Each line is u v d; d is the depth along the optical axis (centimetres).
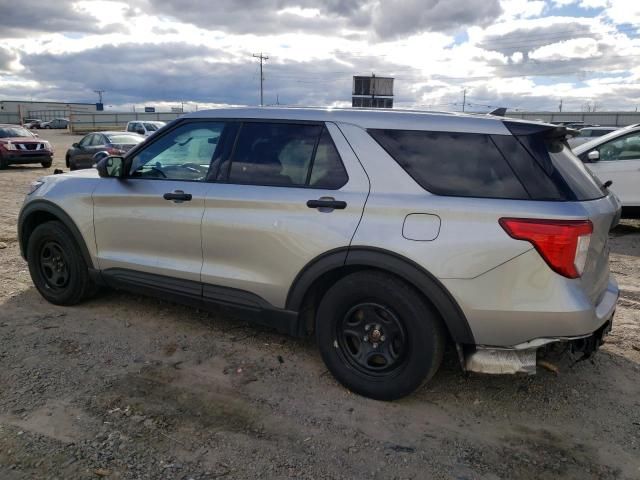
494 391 349
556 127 309
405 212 311
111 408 320
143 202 409
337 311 338
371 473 269
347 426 309
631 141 828
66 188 460
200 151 396
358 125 340
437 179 313
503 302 293
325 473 268
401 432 304
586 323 290
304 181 349
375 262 316
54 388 341
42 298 503
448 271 299
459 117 325
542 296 288
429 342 312
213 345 410
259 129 374
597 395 346
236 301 374
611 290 351
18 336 418
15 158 1955
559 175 299
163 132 416
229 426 305
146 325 445
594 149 857
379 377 330
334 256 328
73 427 300
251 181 368
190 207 385
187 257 394
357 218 323
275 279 354
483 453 287
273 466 272
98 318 457
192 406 325
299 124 360
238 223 362
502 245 290
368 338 333
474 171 308
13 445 282
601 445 296
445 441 297
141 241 415
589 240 291
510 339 299
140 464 270
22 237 499
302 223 338
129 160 426
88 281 471
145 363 379
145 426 303
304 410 324
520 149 303
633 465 279
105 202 430
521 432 307
